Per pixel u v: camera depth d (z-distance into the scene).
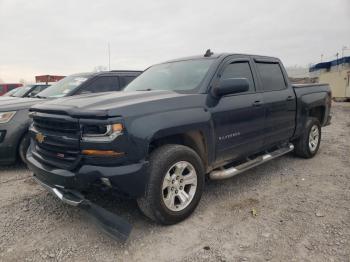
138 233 3.08
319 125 5.93
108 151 2.75
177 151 3.15
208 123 3.48
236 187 4.31
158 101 3.14
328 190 4.17
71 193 3.04
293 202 3.79
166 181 3.11
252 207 3.66
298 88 5.34
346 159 5.75
